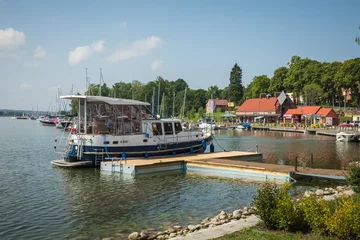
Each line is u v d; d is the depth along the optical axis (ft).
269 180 85.56
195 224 52.70
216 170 94.17
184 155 117.80
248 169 89.10
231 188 77.87
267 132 325.83
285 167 90.17
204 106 577.02
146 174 93.45
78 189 77.25
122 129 110.32
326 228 37.17
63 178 89.20
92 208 62.44
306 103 427.33
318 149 165.37
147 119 115.03
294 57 497.87
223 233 40.60
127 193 73.56
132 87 504.43
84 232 50.29
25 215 58.59
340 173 81.66
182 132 121.08
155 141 112.88
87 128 111.24
